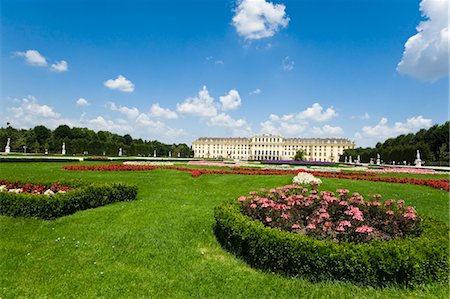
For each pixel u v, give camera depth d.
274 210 8.96
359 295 5.98
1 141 83.44
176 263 7.53
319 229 7.93
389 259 6.23
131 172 24.42
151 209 11.80
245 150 172.62
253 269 7.31
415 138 88.69
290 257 6.75
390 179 22.53
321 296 6.01
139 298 5.91
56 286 6.28
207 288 6.36
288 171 28.33
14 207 10.51
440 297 5.96
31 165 28.95
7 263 7.16
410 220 8.45
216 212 9.60
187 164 38.06
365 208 9.66
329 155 164.50
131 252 8.02
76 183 13.96
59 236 8.91
